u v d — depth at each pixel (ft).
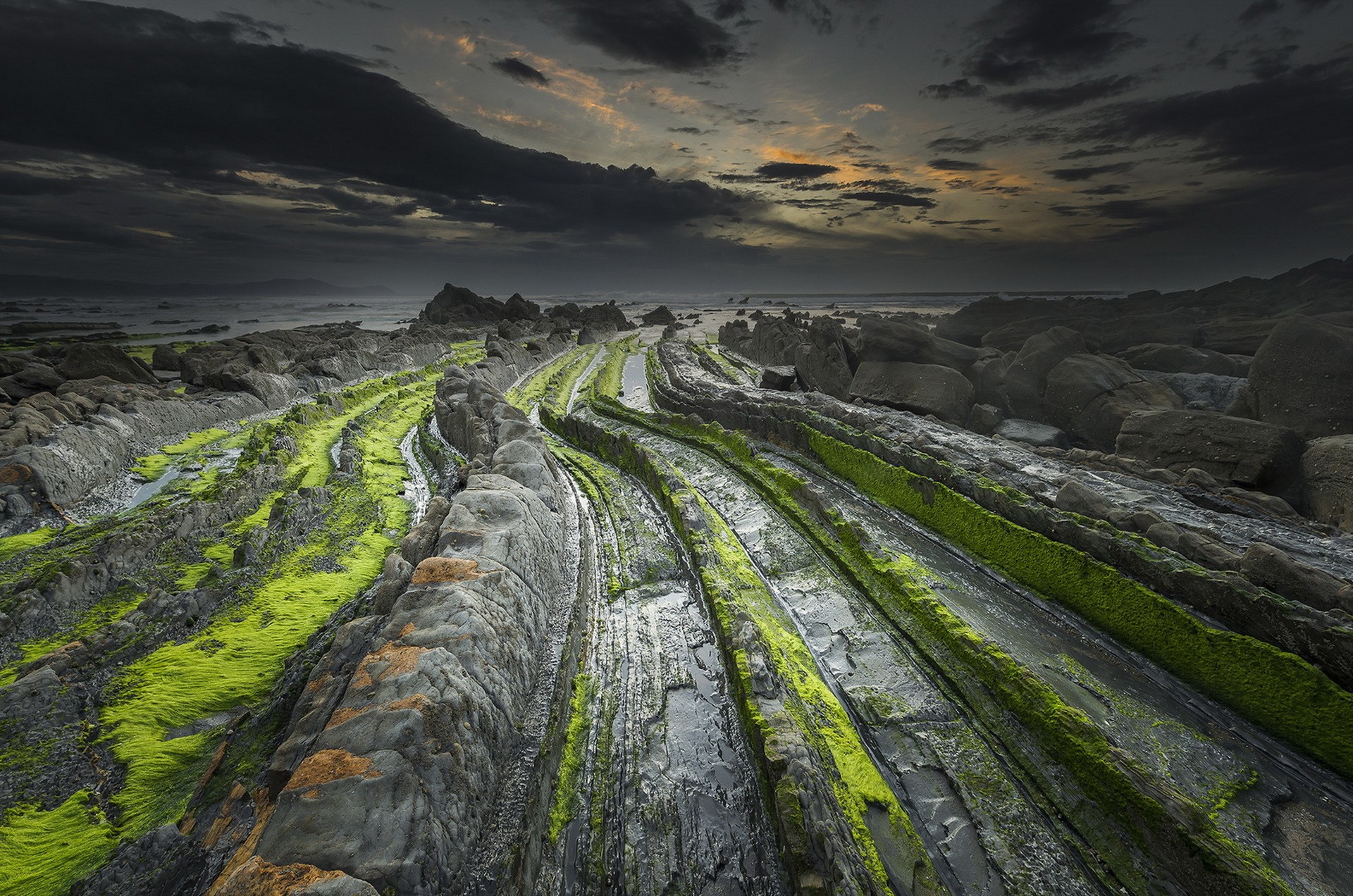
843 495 66.18
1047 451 66.03
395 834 20.48
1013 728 31.53
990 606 43.70
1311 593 32.96
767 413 86.48
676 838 26.21
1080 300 172.24
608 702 34.81
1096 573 40.70
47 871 24.85
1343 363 60.08
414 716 23.70
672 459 83.71
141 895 21.86
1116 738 31.04
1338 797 27.53
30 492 61.36
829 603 45.03
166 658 38.81
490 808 24.99
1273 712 30.99
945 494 54.85
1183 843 23.97
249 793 25.66
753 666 33.68
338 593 47.57
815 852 23.39
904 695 35.29
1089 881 24.53
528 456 56.24
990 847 26.02
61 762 30.48
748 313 447.83
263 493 66.44
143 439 84.64
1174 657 35.63
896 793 28.96
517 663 31.76
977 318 151.74
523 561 38.32
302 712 28.17
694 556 49.03
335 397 107.34
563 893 24.30
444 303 325.42
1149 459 62.59
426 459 86.43
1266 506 49.57
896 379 92.53
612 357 204.95
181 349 203.72
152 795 28.58
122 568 49.06
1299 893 23.11
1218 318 122.31
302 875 18.83
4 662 38.42
